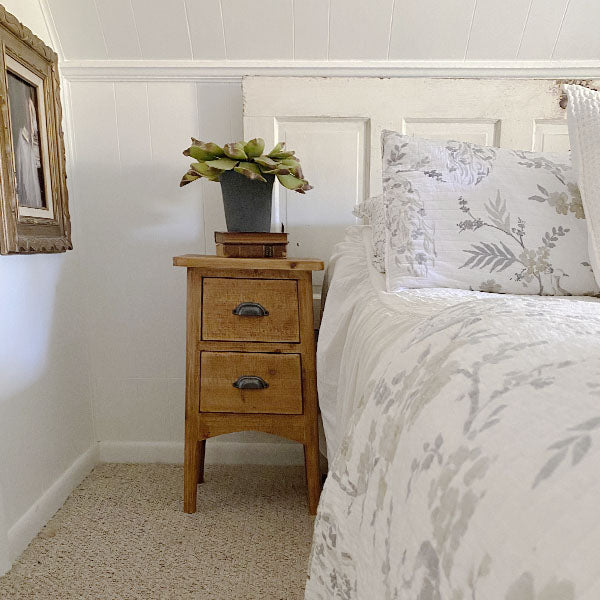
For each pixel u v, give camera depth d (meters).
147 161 1.68
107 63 1.62
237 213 1.43
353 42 1.60
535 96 1.59
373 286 1.12
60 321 1.53
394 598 0.36
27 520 1.25
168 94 1.66
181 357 1.76
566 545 0.24
